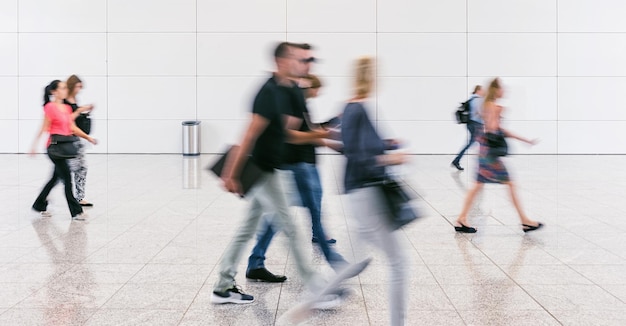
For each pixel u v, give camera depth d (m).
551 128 17.97
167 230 7.71
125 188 11.20
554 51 17.86
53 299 4.99
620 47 17.81
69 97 9.37
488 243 7.03
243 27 17.88
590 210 9.04
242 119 18.00
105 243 7.00
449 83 17.88
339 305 4.86
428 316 4.60
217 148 18.06
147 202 9.73
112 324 4.41
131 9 17.84
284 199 4.65
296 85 4.89
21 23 17.86
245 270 5.88
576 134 18.00
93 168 14.40
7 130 18.08
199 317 4.57
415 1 17.75
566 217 8.53
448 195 10.47
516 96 17.94
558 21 17.80
